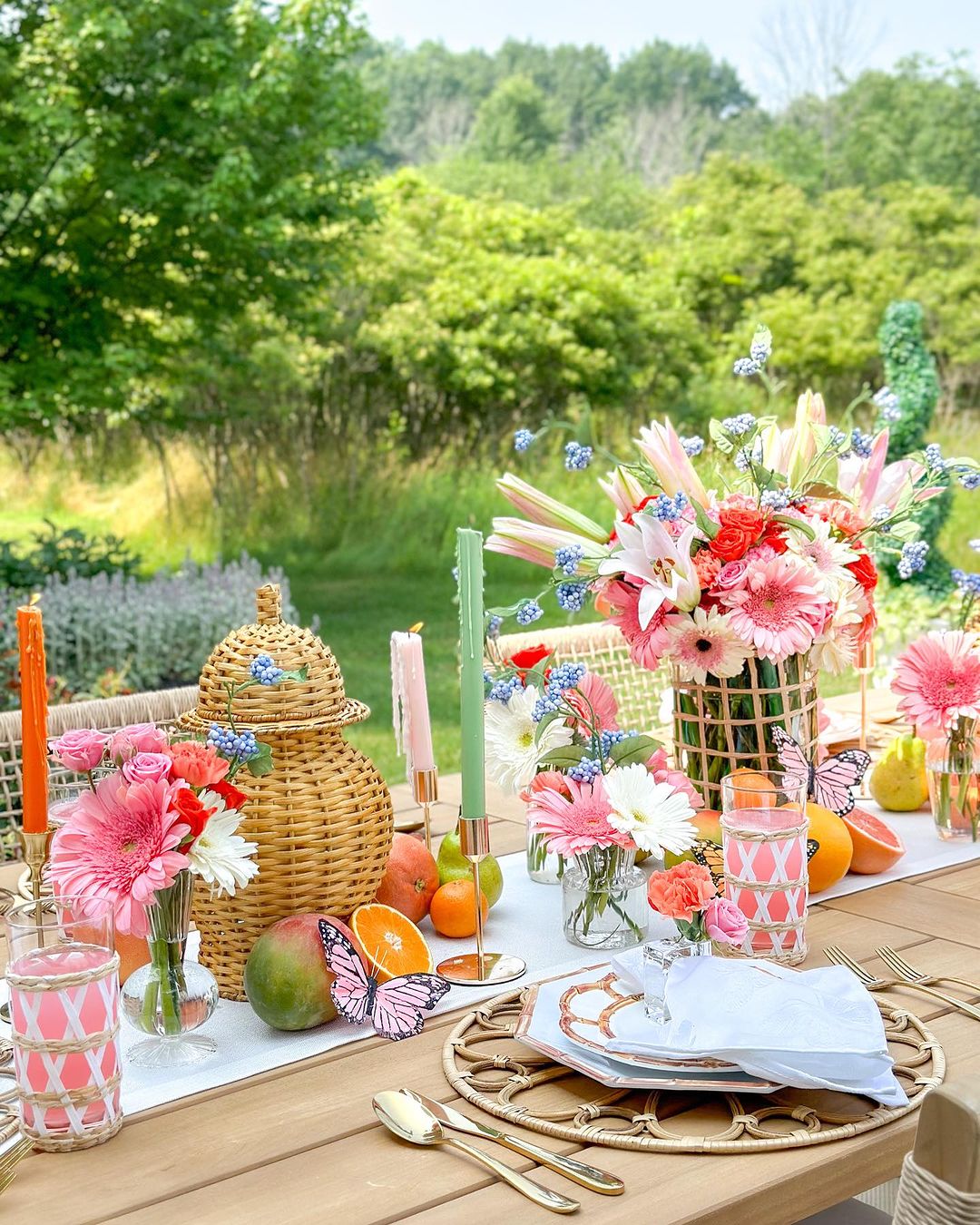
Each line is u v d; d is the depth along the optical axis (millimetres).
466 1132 909
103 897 947
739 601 1330
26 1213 828
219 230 6316
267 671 1056
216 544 9398
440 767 5203
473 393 9891
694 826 1280
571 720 1384
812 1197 857
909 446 6332
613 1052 950
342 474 9617
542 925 1336
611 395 10148
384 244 9672
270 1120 942
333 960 1064
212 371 7898
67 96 5668
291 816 1129
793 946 1194
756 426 1403
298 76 6301
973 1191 702
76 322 6340
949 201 10891
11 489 9602
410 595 8828
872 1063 921
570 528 1458
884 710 2107
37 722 1057
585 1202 817
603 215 11672
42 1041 894
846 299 10742
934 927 1294
